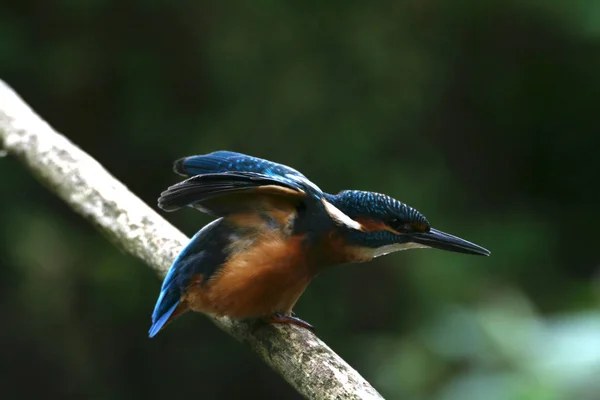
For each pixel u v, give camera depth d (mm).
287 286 5395
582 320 6820
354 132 13688
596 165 17484
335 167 13648
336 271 13281
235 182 5137
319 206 5449
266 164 5680
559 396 6266
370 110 13977
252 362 13602
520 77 17047
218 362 13586
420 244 5660
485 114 17000
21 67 13383
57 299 13445
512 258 14227
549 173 17562
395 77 14242
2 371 13344
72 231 13711
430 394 9133
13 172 13297
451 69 16078
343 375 4973
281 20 13812
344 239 5496
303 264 5414
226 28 13766
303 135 13586
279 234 5383
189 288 5414
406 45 14609
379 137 14047
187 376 13586
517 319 7387
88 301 13406
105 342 13539
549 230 15367
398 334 12695
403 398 9359
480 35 16594
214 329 13586
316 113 13617
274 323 5492
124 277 13133
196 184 5062
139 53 13906
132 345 13539
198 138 13586
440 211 14445
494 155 17109
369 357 12453
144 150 13977
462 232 14438
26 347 13430
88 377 13469
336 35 13953
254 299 5348
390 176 13930
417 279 13008
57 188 6773
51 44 13570
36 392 13375
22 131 7164
